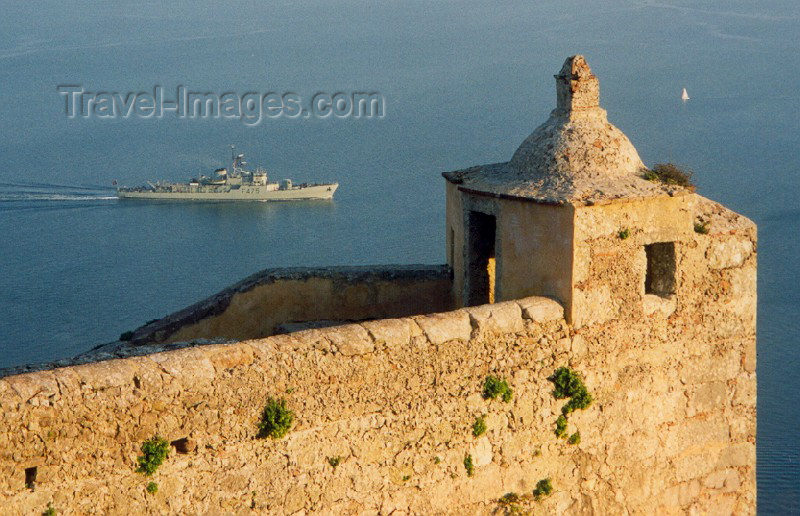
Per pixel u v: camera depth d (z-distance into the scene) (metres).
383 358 46.22
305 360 44.12
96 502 39.19
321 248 167.75
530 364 50.28
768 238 172.88
